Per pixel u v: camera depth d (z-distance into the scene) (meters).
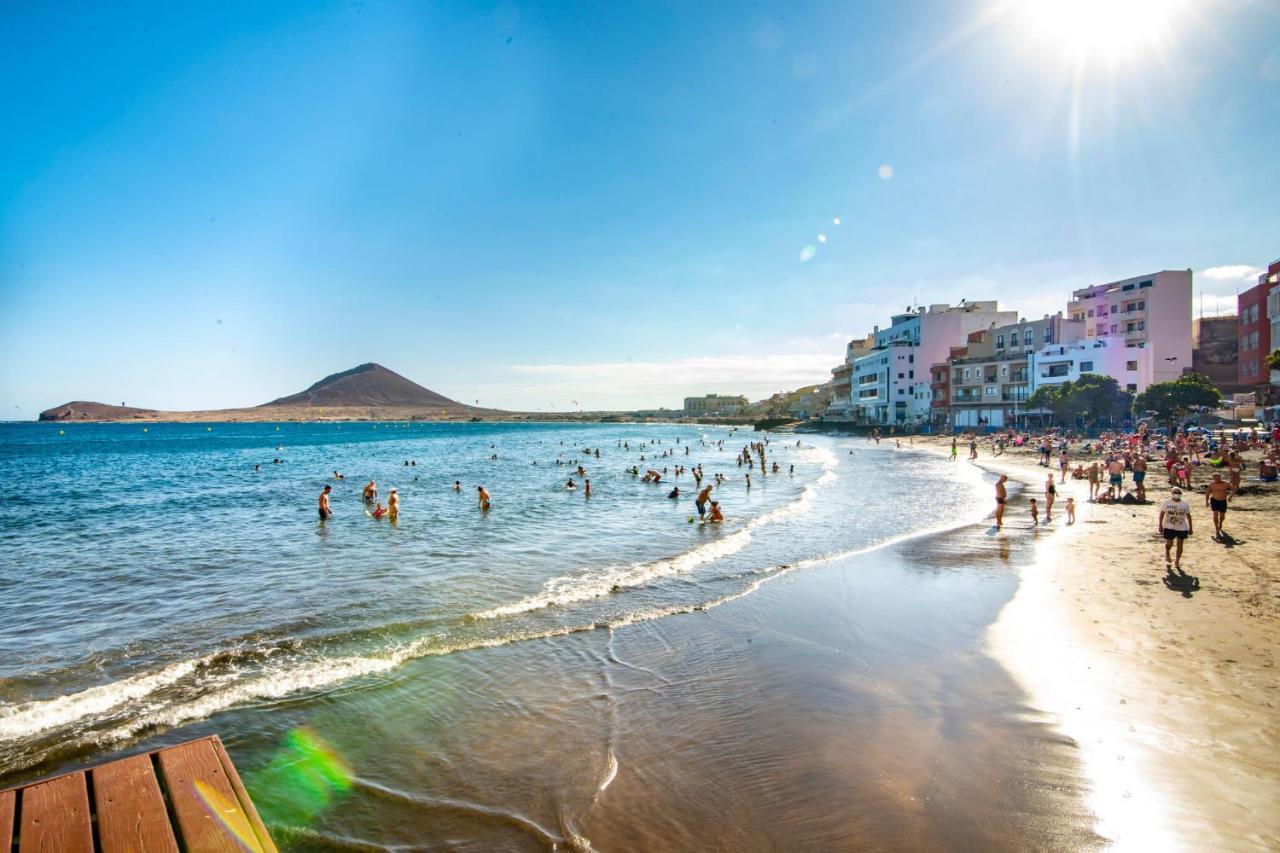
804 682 8.83
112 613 12.17
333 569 15.76
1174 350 69.06
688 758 6.94
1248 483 25.52
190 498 31.41
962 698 8.20
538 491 34.06
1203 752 6.66
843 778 6.49
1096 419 63.22
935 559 16.11
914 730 7.43
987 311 100.06
